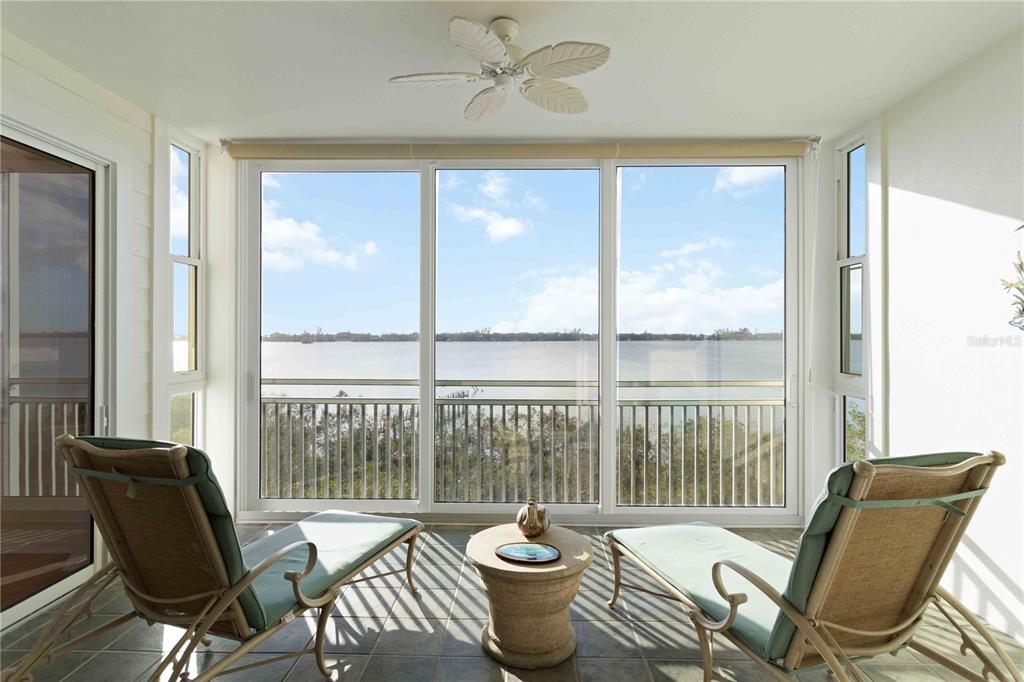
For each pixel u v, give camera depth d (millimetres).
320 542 2404
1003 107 2396
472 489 3885
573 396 3871
